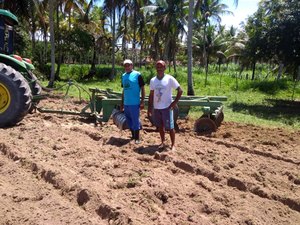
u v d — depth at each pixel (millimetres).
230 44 41656
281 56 16844
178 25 30172
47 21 31000
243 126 9609
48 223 3406
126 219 3453
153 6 29594
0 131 6766
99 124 8008
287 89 23312
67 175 4461
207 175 4965
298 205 4246
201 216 3695
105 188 4156
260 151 6590
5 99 7055
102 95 8750
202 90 21703
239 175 5027
